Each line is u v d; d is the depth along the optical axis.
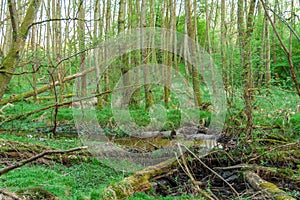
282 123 5.89
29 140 5.96
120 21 8.57
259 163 4.98
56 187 3.63
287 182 4.32
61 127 7.70
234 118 5.79
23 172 4.04
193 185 4.05
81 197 3.36
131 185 3.75
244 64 5.70
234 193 3.97
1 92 2.46
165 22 11.94
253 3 5.76
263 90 5.83
